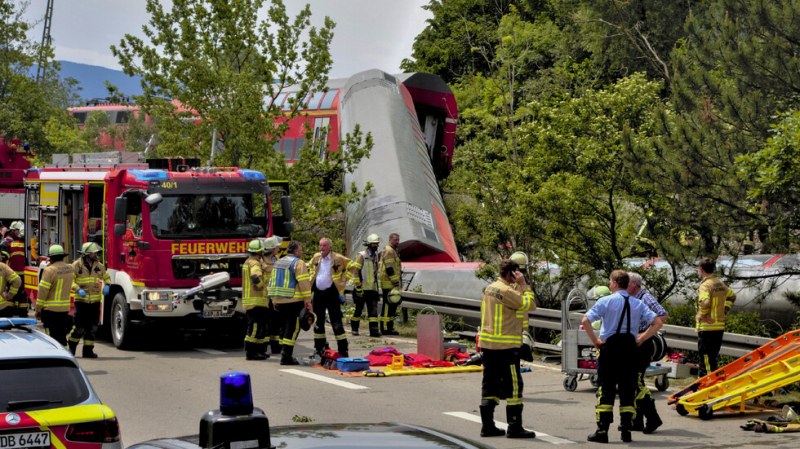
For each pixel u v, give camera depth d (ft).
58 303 62.90
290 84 113.19
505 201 82.17
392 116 129.39
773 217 61.05
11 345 29.12
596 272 77.82
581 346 54.34
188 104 108.88
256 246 66.39
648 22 167.12
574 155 78.07
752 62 61.11
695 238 65.67
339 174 119.24
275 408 48.93
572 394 53.47
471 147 94.63
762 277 63.46
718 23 64.90
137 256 69.87
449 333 71.87
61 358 28.68
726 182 61.62
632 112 79.71
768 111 60.95
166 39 109.09
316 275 64.28
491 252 85.05
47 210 81.92
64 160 85.81
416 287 86.94
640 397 42.83
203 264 70.13
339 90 147.95
